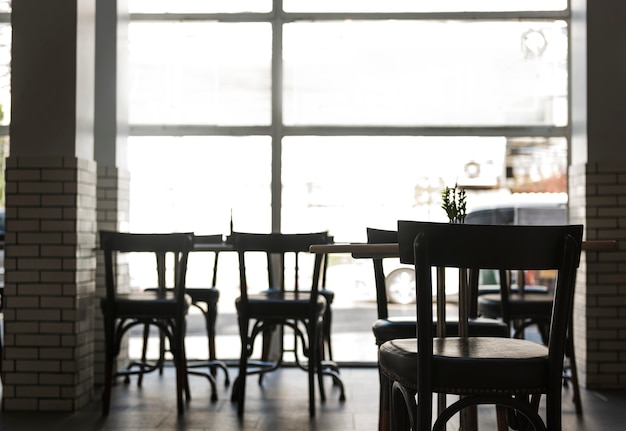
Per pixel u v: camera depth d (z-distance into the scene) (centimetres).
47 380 452
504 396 205
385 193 604
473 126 598
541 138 595
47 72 458
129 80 607
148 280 594
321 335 483
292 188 606
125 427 406
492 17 595
